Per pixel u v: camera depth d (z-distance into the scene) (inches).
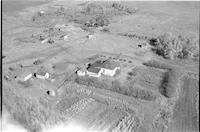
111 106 1797.5
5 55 2647.6
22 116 1640.0
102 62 2384.4
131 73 2258.9
